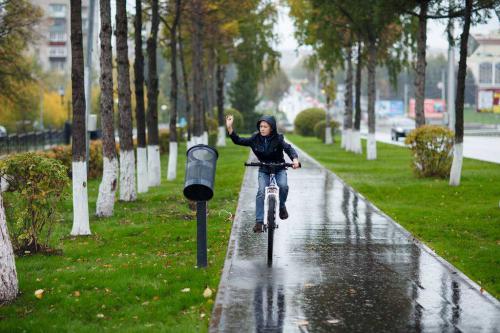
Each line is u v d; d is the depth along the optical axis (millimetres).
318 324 16531
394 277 21250
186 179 22375
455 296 19094
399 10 60688
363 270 22203
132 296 19500
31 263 24625
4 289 19516
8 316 18078
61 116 177500
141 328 16500
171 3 68500
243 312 17500
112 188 36688
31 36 89938
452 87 90062
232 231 29594
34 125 154000
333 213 35156
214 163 22812
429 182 50844
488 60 168625
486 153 88250
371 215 34500
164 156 97625
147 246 27891
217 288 20000
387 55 86312
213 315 17234
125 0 40438
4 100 100625
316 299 18703
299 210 36156
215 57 106688
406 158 82250
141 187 49719
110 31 36125
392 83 86812
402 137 137750
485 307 18031
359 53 90625
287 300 18594
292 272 21844
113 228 32156
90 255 26375
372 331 16047
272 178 23531
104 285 20812
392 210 36844
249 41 107625
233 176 58562
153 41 53188
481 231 30641
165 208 39406
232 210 36844
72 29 30031
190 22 75500
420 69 64188
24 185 25891
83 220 30781
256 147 23562
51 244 28609
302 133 167625
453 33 59844
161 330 16297
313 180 52438
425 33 63719
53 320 17484
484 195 42781
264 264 23047
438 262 23484
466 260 24406
